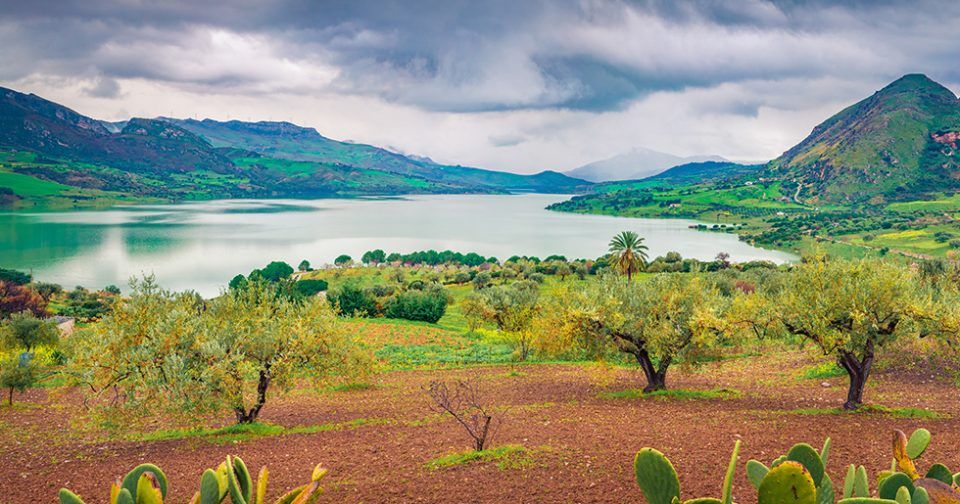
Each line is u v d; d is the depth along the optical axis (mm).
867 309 20781
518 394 30219
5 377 29375
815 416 21156
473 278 135125
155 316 22781
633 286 28469
